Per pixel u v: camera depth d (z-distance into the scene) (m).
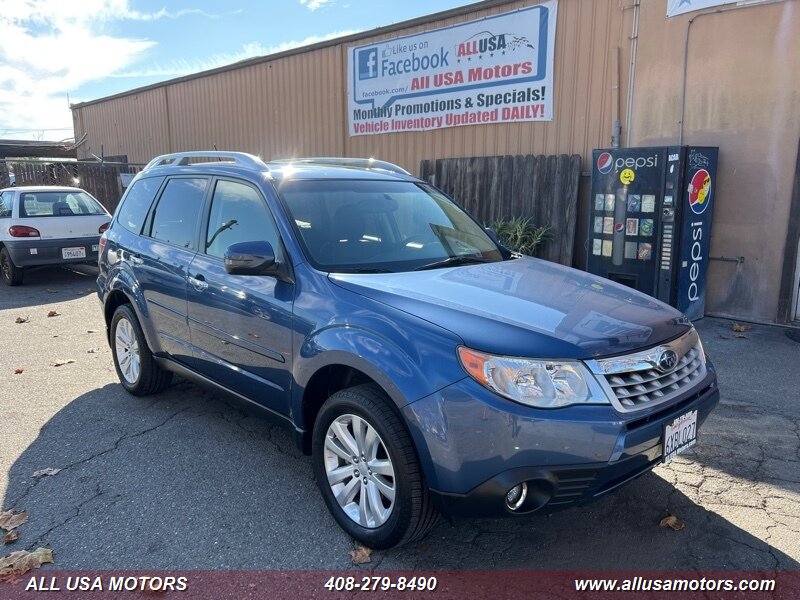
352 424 3.12
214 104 15.62
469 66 9.91
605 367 2.69
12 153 23.42
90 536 3.18
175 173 4.75
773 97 6.91
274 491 3.62
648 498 3.53
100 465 3.94
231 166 4.25
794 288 7.06
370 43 11.42
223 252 4.02
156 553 3.05
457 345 2.70
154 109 17.83
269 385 3.61
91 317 8.18
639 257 7.36
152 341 4.70
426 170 10.52
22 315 8.31
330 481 3.22
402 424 2.85
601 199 7.62
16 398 5.12
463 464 2.62
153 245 4.66
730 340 6.62
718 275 7.57
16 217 10.09
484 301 3.03
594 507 3.44
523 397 2.58
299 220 3.66
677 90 7.65
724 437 4.28
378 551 3.06
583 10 8.45
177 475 3.81
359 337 2.99
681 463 3.92
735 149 7.26
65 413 4.79
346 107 12.22
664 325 3.08
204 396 5.16
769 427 4.44
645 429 2.70
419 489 2.81
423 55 10.55
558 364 2.63
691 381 3.08
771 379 5.41
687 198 7.02
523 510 2.69
